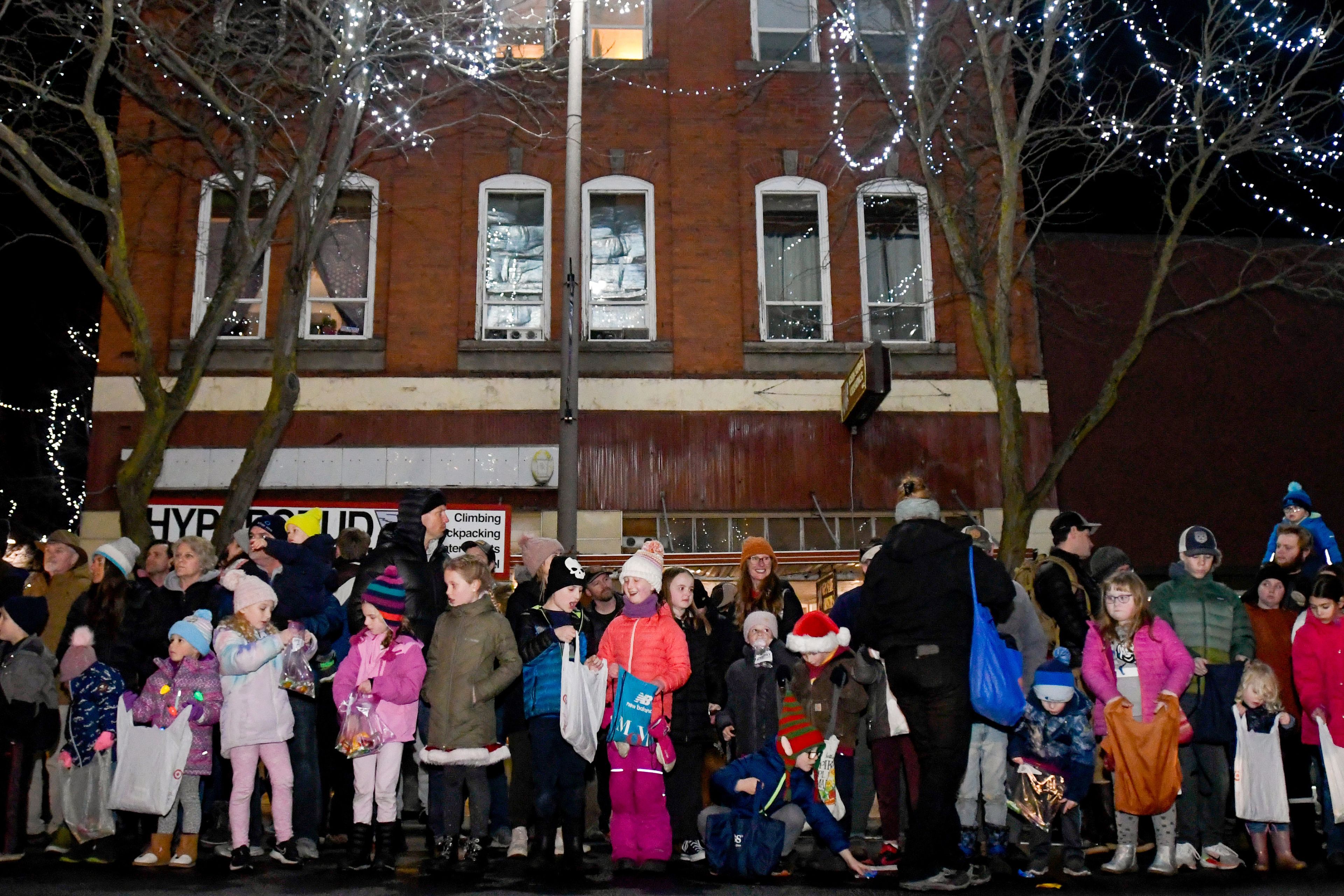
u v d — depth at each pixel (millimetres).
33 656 7934
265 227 13141
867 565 8312
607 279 16141
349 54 12930
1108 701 7469
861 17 16906
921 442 15766
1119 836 7641
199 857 7930
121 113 15836
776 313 16219
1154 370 16375
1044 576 8328
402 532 7980
